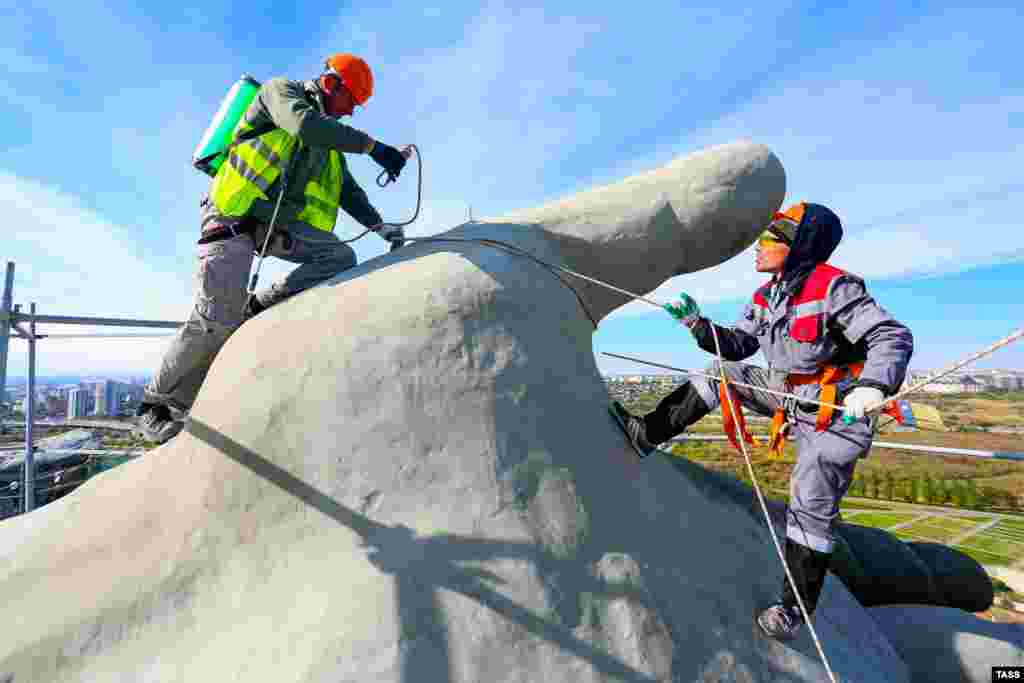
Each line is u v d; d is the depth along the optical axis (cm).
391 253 295
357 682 152
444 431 210
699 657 193
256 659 168
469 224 326
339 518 195
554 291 282
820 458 206
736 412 231
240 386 220
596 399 264
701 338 247
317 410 210
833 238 213
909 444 400
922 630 324
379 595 171
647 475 272
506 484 204
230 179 271
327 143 262
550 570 189
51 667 175
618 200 343
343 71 286
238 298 284
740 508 357
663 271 355
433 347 221
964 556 449
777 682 205
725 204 345
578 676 169
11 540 216
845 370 212
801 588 210
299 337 229
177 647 178
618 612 188
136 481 229
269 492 201
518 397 224
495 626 171
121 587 192
